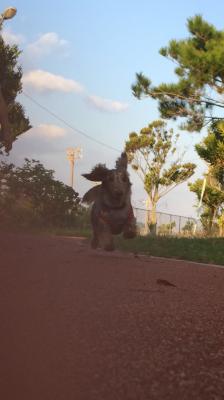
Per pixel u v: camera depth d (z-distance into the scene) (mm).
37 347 871
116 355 874
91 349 895
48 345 889
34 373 750
